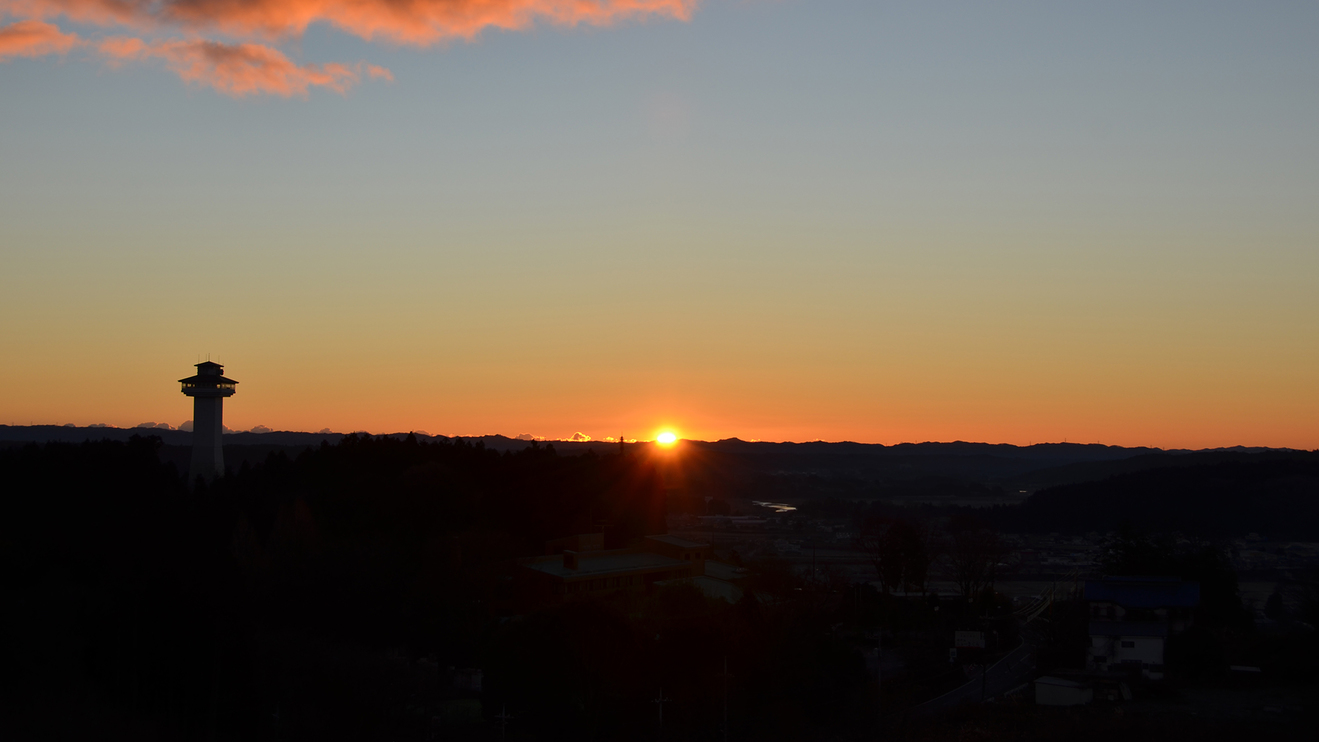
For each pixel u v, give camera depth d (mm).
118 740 60531
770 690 70438
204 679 66312
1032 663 79688
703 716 65250
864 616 95250
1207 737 53844
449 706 69812
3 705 61969
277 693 65812
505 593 93625
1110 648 71375
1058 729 57000
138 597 70125
